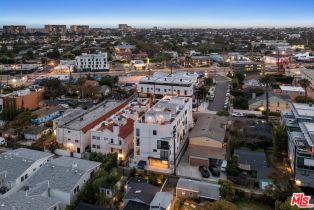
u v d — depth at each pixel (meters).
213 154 65.31
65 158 59.31
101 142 67.94
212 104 112.50
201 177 59.31
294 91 114.94
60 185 49.81
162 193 49.16
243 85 132.50
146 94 109.94
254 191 53.47
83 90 120.81
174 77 115.31
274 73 165.38
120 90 126.06
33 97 104.44
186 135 75.19
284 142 64.94
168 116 63.78
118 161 64.81
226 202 45.25
